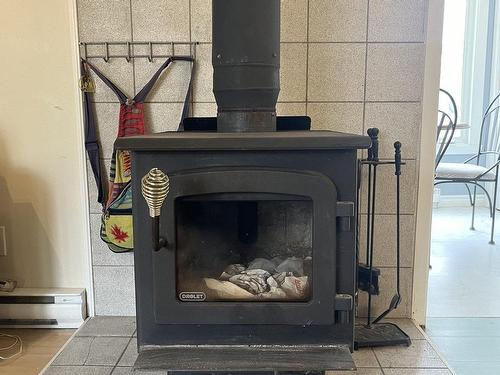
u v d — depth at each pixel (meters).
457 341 2.04
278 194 1.36
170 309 1.39
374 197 1.99
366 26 1.96
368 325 1.97
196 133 1.50
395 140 2.02
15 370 1.75
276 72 1.55
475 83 4.50
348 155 1.36
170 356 1.38
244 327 1.42
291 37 1.97
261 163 1.36
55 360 1.77
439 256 3.20
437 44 1.95
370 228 2.05
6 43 2.01
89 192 2.06
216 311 1.39
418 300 2.11
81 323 2.10
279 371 1.34
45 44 2.01
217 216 1.44
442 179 3.52
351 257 1.39
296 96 2.00
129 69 1.99
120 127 1.98
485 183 4.55
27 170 2.08
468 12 4.45
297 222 1.44
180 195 1.35
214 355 1.39
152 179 1.26
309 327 1.42
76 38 1.97
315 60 1.98
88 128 2.01
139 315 1.42
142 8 1.95
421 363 1.76
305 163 1.36
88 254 2.10
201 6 1.95
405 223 2.07
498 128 4.20
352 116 2.01
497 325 2.20
